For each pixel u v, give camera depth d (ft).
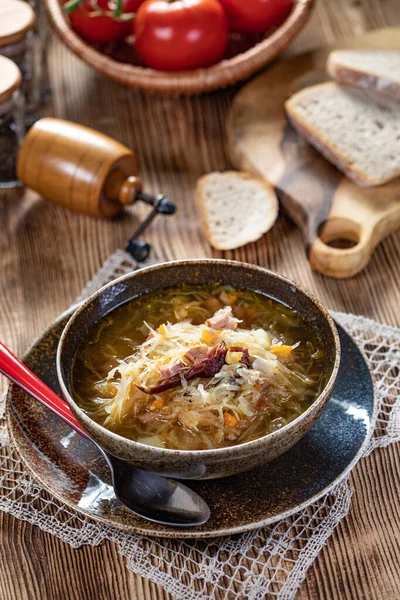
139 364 2.41
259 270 2.55
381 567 2.37
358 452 2.40
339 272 2.96
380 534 2.42
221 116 3.52
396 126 3.24
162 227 3.13
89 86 3.64
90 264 3.03
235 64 3.32
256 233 3.04
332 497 2.45
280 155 3.24
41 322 2.86
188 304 2.57
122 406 2.37
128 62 3.53
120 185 3.07
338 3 3.95
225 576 2.35
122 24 3.45
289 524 2.42
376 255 3.05
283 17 3.49
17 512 2.44
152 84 3.33
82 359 2.47
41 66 3.53
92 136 3.07
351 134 3.20
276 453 2.30
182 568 2.36
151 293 2.58
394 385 2.66
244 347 2.43
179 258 3.03
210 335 2.43
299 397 2.41
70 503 2.33
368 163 3.12
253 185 3.16
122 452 2.28
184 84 3.32
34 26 3.29
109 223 3.15
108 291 2.53
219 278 2.58
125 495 2.34
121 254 2.99
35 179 3.09
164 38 3.31
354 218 3.01
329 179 3.15
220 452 2.24
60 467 2.40
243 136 3.30
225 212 3.11
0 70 3.08
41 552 2.40
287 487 2.36
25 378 2.45
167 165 3.34
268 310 2.55
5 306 2.91
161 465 2.27
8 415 2.45
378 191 3.10
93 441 2.36
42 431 2.45
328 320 2.44
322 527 2.41
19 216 3.18
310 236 3.00
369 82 3.29
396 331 2.77
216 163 3.34
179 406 2.37
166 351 2.44
